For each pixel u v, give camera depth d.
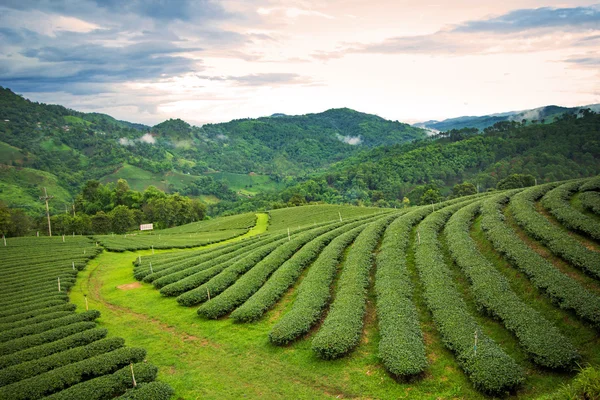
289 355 25.44
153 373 23.50
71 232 116.69
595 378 15.77
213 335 29.84
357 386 21.34
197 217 164.88
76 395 20.89
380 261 35.94
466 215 43.50
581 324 22.00
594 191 38.72
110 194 163.00
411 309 27.08
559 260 28.91
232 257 49.31
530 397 18.36
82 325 31.41
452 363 21.92
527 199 42.84
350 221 59.22
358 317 27.14
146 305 38.28
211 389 22.77
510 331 22.98
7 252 64.94
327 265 37.56
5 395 21.16
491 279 27.89
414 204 164.75
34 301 38.91
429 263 33.12
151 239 85.88
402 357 21.36
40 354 26.56
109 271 54.75
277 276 37.22
